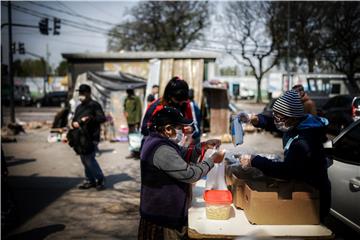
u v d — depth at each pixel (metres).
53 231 4.59
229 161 3.10
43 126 16.95
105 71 14.16
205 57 13.91
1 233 4.42
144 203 2.52
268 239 2.34
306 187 2.55
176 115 2.53
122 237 4.42
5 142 11.95
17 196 6.06
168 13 36.50
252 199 2.52
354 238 3.89
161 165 2.43
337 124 11.15
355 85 28.66
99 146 11.38
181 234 2.54
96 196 6.07
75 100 12.73
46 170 7.95
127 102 11.50
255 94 53.31
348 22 26.88
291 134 2.66
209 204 2.61
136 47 38.19
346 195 3.74
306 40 30.33
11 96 15.81
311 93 20.47
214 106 13.94
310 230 2.46
